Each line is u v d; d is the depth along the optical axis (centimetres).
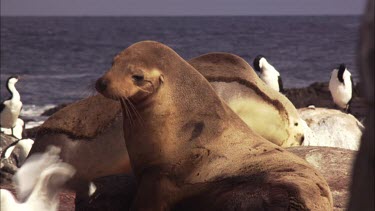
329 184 1211
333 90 3953
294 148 1369
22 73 12350
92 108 1435
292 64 14338
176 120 1034
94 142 1399
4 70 13112
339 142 1941
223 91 1455
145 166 1046
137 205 1026
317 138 1862
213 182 984
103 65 14625
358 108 4325
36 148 1441
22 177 890
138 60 1020
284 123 1552
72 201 1294
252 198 909
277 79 3338
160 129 1030
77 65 14600
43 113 6200
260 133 1537
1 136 3130
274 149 1005
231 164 989
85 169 1395
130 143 1055
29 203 770
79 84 10094
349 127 1977
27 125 5312
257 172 952
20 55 17675
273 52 18900
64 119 1446
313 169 945
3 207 672
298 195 862
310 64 14312
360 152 294
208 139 1025
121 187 1121
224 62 1495
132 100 1026
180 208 1023
